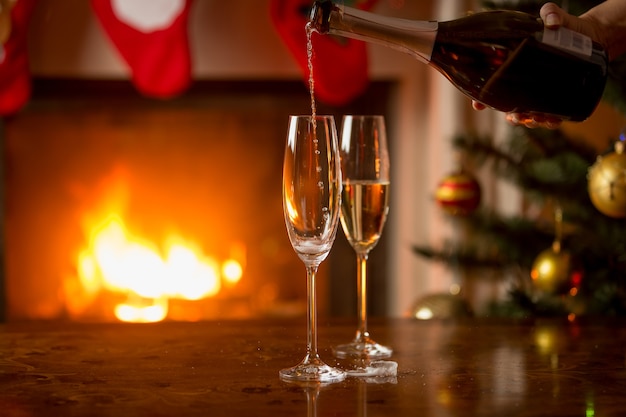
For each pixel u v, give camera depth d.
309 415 1.13
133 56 3.20
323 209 1.26
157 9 3.18
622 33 1.48
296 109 3.58
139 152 3.79
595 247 2.39
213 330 1.53
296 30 3.19
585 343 1.44
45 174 3.74
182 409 1.15
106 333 1.51
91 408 1.16
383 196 1.42
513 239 2.56
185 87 3.22
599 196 1.99
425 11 3.46
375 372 1.28
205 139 3.81
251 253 3.90
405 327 1.55
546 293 2.40
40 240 3.79
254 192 3.87
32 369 1.31
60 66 3.40
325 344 1.44
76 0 3.39
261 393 1.21
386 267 3.71
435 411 1.15
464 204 2.52
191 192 3.85
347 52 3.22
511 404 1.17
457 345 1.44
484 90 1.49
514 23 1.45
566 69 1.44
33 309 3.81
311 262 1.29
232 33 3.44
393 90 3.60
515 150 2.60
